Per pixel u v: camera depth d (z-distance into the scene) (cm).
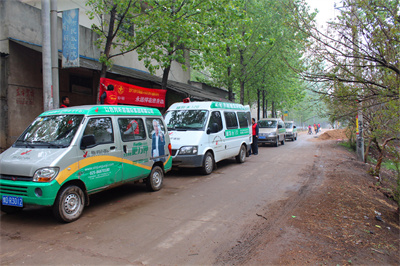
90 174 515
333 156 1439
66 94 1086
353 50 492
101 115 561
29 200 446
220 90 2509
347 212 556
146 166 661
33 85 955
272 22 1753
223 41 1116
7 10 880
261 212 548
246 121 1234
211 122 943
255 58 1973
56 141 500
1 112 873
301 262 359
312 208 575
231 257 371
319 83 548
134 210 556
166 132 754
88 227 466
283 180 839
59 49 1048
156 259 362
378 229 480
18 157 475
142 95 1109
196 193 688
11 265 341
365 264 361
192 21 1070
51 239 418
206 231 455
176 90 1334
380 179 907
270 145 2138
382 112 543
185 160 849
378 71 498
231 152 1068
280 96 2694
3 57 880
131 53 1453
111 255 370
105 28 1282
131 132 627
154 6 1032
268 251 389
